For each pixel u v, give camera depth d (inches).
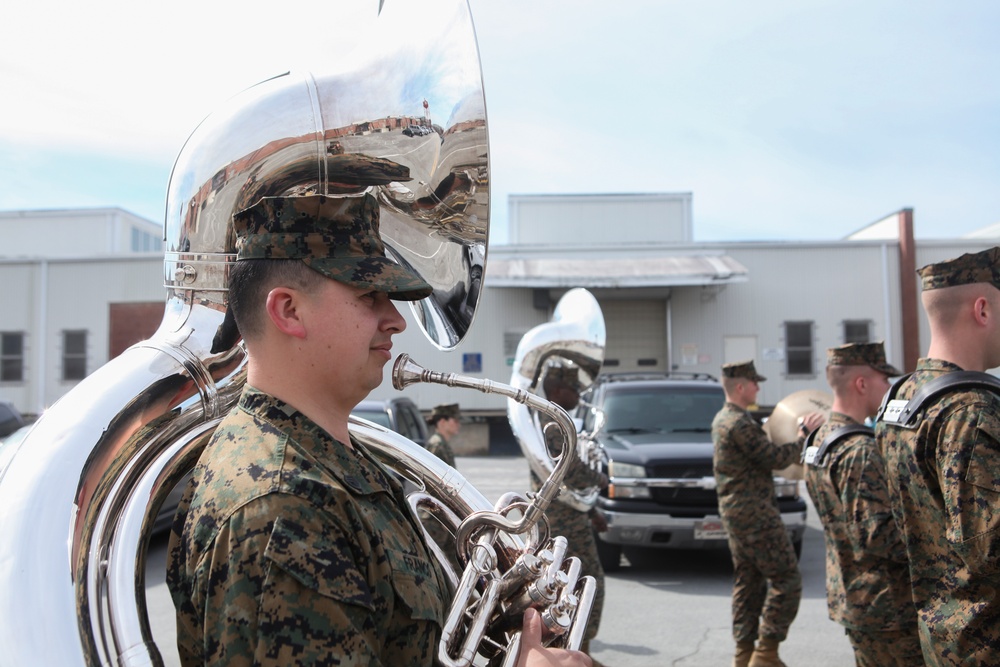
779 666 156.9
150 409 49.8
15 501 41.8
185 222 54.1
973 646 77.2
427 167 56.2
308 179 54.1
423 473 65.9
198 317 54.1
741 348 748.6
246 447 43.9
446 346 66.7
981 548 73.7
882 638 104.3
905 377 89.9
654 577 250.8
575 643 51.9
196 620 42.6
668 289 753.0
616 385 322.3
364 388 48.4
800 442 162.4
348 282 45.1
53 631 38.4
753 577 161.3
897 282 737.6
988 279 84.3
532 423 146.3
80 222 1065.5
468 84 55.8
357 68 55.7
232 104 55.1
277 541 39.3
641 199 892.0
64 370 766.5
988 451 75.2
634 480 250.5
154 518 49.8
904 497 84.3
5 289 773.9
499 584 51.8
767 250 750.5
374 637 42.0
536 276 700.7
